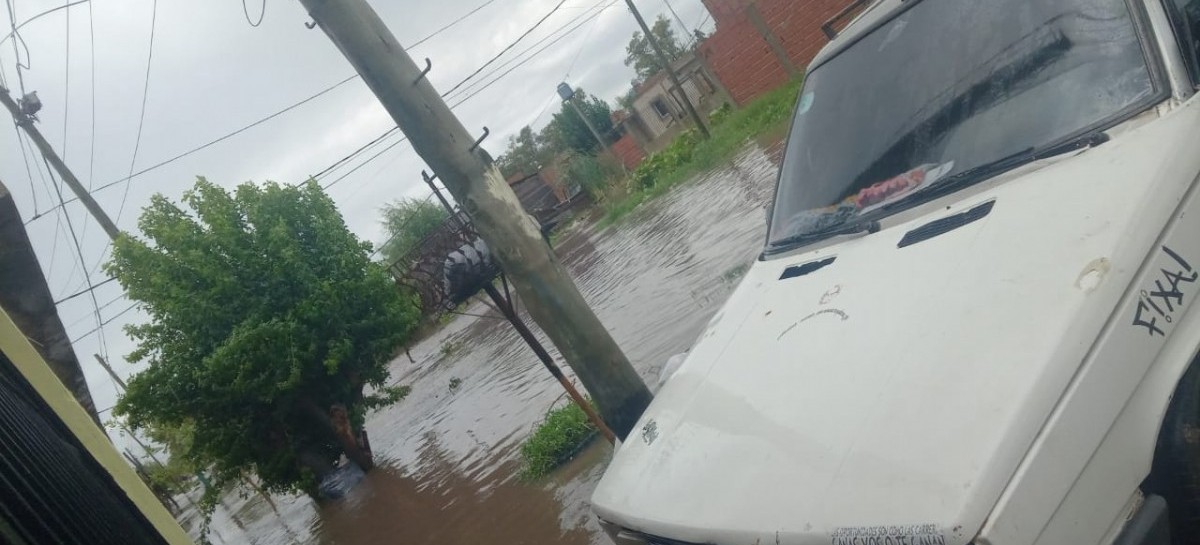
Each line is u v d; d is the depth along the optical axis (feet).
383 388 53.26
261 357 45.78
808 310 8.85
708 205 57.36
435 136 19.06
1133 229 6.47
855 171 10.22
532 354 50.01
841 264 9.23
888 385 6.91
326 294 47.42
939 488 5.83
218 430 47.98
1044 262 6.81
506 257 19.47
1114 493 5.88
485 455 33.37
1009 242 7.31
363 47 18.79
